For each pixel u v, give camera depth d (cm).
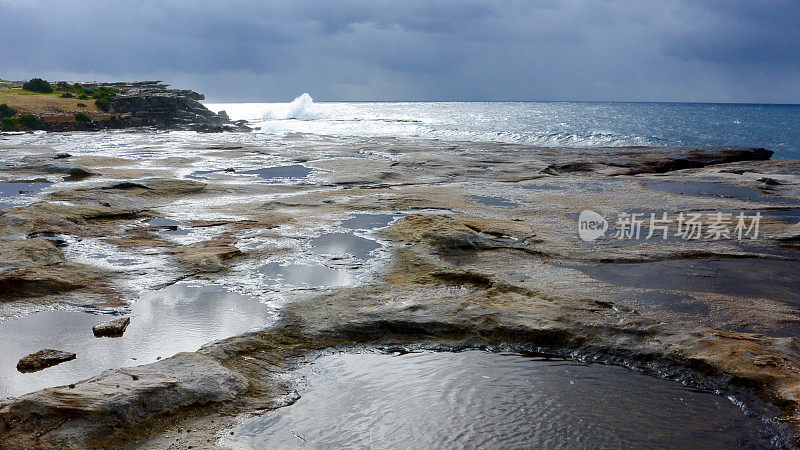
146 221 1418
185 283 963
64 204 1481
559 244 1232
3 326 788
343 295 891
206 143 3828
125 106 6088
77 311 841
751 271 1080
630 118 10125
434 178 2312
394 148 3403
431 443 537
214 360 665
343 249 1174
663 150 3288
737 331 786
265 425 560
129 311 843
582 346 728
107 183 1775
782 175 2414
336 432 551
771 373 634
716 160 2958
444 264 1059
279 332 763
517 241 1251
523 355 723
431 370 682
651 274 1050
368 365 694
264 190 1947
